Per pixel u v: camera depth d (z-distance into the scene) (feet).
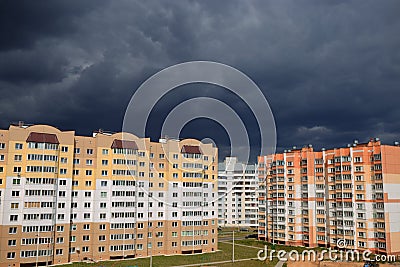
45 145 307.37
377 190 359.46
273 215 456.04
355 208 375.25
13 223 287.89
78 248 317.42
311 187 424.87
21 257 286.87
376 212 359.05
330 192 407.85
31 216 294.87
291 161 443.73
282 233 440.86
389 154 360.07
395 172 361.10
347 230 380.17
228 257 345.31
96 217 325.83
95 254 321.11
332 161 409.49
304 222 426.51
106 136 339.77
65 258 308.40
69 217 313.53
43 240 297.12
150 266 291.58
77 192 324.39
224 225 655.35
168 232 355.15
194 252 364.17
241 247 413.59
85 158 331.57
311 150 433.89
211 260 328.29
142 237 343.46
